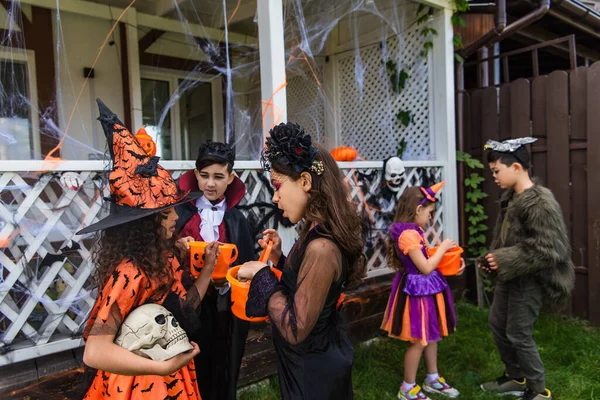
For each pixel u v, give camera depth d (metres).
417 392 2.59
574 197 3.80
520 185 2.54
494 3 4.31
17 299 2.14
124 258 1.30
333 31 5.37
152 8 4.77
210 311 1.96
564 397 2.68
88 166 2.20
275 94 2.97
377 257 3.76
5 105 4.08
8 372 2.01
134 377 1.29
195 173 2.07
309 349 1.38
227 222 2.09
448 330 2.58
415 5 4.36
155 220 1.37
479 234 4.41
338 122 5.47
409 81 4.56
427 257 2.51
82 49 4.45
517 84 4.08
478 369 3.08
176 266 1.51
